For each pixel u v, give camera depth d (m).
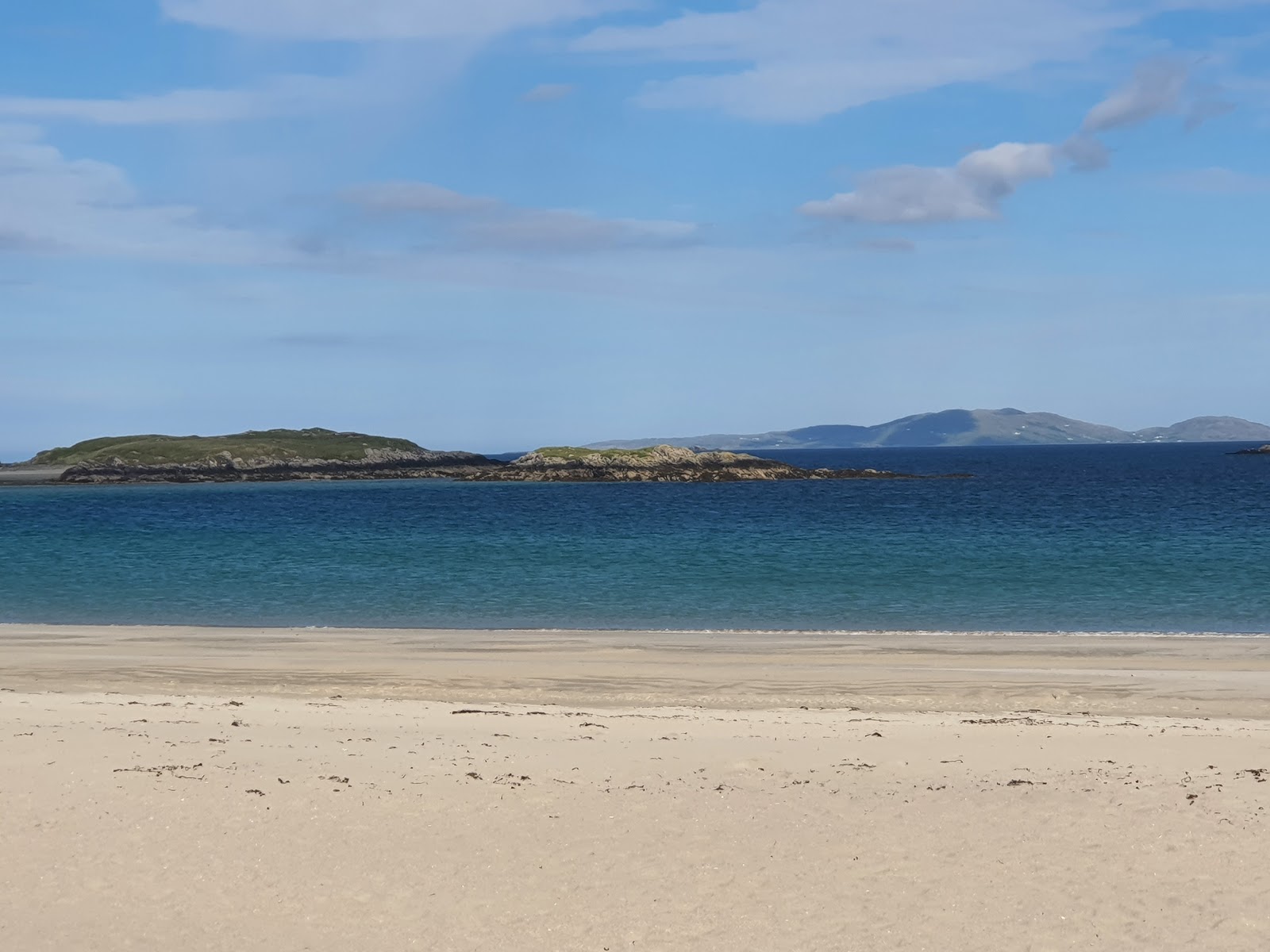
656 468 154.50
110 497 128.75
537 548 59.47
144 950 10.24
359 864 12.02
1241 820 13.20
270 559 54.47
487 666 27.44
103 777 14.58
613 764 16.00
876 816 13.51
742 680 25.67
